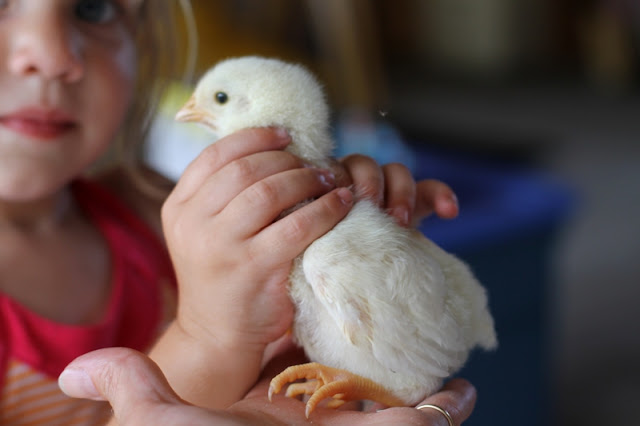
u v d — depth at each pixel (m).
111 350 0.30
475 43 3.17
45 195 0.42
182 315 0.34
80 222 0.47
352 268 0.31
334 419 0.30
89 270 0.45
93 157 0.42
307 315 0.32
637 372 0.95
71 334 0.42
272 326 0.33
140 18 0.48
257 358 0.33
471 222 0.63
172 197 0.33
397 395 0.32
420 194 0.39
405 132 1.05
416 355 0.31
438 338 0.31
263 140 0.33
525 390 0.70
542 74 3.14
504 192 0.71
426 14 3.30
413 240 0.33
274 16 1.45
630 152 1.96
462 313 0.32
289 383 0.33
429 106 2.62
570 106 2.58
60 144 0.41
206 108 0.35
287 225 0.31
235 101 0.34
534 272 0.68
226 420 0.28
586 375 0.94
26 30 0.39
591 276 1.23
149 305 0.46
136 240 0.48
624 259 1.29
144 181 0.52
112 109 0.42
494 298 0.65
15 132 0.40
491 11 3.11
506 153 1.04
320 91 0.35
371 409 0.33
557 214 0.68
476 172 0.75
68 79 0.40
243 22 1.44
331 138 0.35
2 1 0.39
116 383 0.29
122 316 0.44
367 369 0.32
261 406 0.31
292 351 0.35
